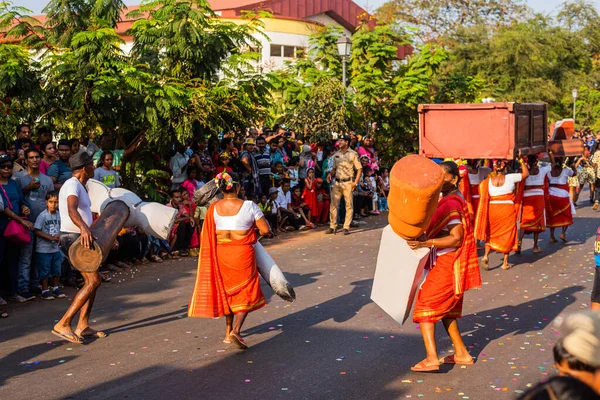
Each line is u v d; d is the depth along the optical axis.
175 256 11.07
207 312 6.39
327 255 11.42
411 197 5.29
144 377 5.76
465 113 10.69
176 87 11.90
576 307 8.05
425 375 5.79
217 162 13.22
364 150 16.69
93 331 6.92
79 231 7.18
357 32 19.36
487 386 5.54
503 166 11.00
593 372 2.23
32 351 6.45
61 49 12.11
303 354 6.36
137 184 12.46
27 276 8.30
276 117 17.75
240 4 26.25
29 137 10.26
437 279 5.79
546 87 36.28
